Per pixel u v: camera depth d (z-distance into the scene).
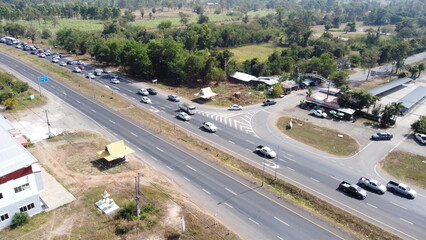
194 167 68.69
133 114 95.06
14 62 146.88
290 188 62.69
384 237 50.97
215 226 51.62
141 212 53.38
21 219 50.41
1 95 99.19
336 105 101.94
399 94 125.56
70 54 170.25
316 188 63.56
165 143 78.56
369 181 64.00
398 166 72.69
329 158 75.19
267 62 148.88
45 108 96.88
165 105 104.06
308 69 140.88
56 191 58.69
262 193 60.88
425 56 197.88
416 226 54.12
